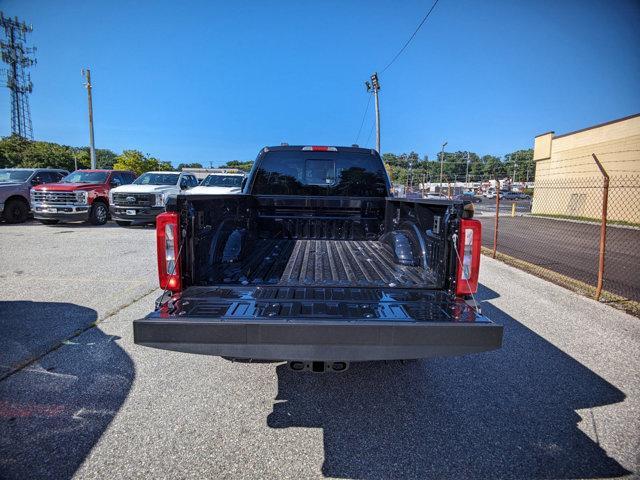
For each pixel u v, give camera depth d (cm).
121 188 1362
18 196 1530
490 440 277
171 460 251
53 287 634
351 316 241
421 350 234
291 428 287
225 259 344
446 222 287
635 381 363
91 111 2964
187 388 339
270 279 313
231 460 252
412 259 357
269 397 328
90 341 427
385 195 529
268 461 252
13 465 243
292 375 365
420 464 252
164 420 293
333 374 369
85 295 590
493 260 980
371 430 287
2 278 692
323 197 498
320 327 229
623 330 492
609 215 2367
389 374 371
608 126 2369
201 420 295
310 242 484
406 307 258
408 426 292
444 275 291
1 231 1304
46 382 343
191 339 232
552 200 2895
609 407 320
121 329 459
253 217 494
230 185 1437
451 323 235
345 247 450
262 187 523
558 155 2820
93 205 1452
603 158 2412
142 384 344
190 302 259
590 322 521
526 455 261
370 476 241
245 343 231
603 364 396
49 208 1371
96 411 303
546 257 1057
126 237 1180
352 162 525
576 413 311
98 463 246
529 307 585
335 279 314
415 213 364
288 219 503
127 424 287
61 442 265
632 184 2222
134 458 252
